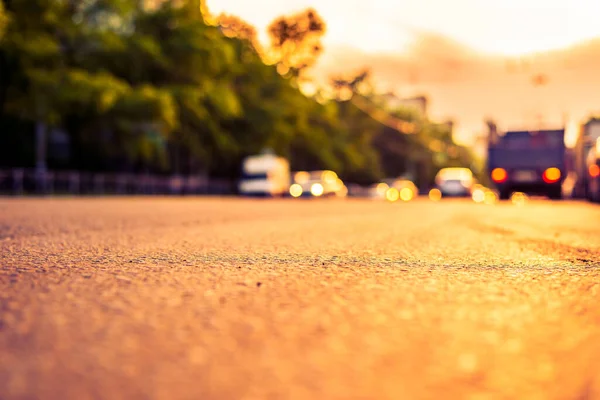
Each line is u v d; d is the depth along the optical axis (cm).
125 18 3441
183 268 399
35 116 2894
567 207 1944
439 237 698
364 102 7200
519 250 552
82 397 153
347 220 1071
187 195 4175
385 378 167
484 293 312
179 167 4631
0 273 367
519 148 2830
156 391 157
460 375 170
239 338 213
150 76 3775
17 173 2805
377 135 8238
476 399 150
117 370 175
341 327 230
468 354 192
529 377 169
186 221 963
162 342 207
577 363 183
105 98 2852
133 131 3434
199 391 157
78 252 491
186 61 3731
